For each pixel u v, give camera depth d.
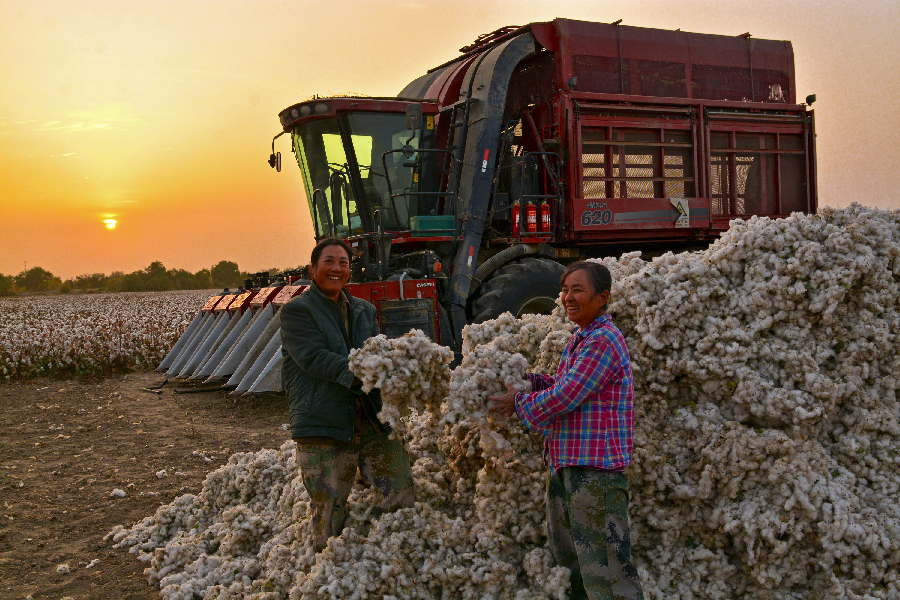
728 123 9.81
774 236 3.54
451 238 8.35
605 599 2.54
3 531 4.48
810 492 2.98
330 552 3.06
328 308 3.21
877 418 3.20
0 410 8.37
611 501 2.58
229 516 3.91
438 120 9.35
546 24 8.89
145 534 4.33
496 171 8.67
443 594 3.05
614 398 2.61
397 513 3.29
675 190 9.52
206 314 11.29
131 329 14.01
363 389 2.89
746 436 3.15
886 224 3.55
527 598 2.99
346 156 8.31
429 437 4.01
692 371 3.38
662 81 9.55
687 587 3.10
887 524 2.97
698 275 3.53
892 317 3.43
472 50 10.34
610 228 9.02
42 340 12.59
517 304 8.28
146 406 8.45
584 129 8.91
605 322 2.67
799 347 3.40
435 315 7.78
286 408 8.09
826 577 2.94
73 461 6.09
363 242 8.09
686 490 3.19
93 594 3.60
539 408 2.64
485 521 3.34
